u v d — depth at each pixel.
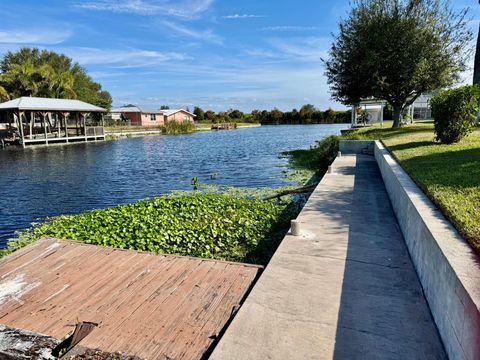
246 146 29.02
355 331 2.72
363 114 36.06
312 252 4.22
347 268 3.79
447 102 9.02
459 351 2.17
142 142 35.28
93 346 2.95
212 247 6.09
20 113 29.61
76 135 35.84
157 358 2.79
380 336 2.66
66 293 3.94
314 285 3.43
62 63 53.25
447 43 16.92
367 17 17.36
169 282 4.08
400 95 18.39
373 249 4.29
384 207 6.14
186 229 6.70
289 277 3.61
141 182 14.11
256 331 2.74
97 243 6.08
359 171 9.91
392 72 17.19
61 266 4.63
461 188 4.21
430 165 6.00
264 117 82.12
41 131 37.25
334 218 5.52
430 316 2.90
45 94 43.97
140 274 4.31
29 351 3.01
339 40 18.42
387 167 7.34
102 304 3.67
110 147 30.03
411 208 4.09
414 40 16.53
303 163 17.25
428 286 3.07
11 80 41.94
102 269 4.50
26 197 11.66
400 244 4.44
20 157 23.00
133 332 3.15
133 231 6.64
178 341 3.00
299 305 3.09
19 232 7.96
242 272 4.25
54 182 14.27
